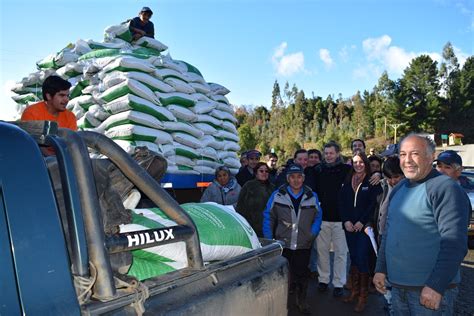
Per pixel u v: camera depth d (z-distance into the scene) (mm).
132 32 6941
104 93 5703
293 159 7305
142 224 1963
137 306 1527
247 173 7215
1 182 1353
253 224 5781
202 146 6637
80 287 1422
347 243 5641
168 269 1966
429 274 2795
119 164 1866
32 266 1320
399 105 69000
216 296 1886
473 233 9273
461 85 72875
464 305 5598
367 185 5484
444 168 4336
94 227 1497
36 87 6684
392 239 2957
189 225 1883
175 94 6270
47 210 1413
